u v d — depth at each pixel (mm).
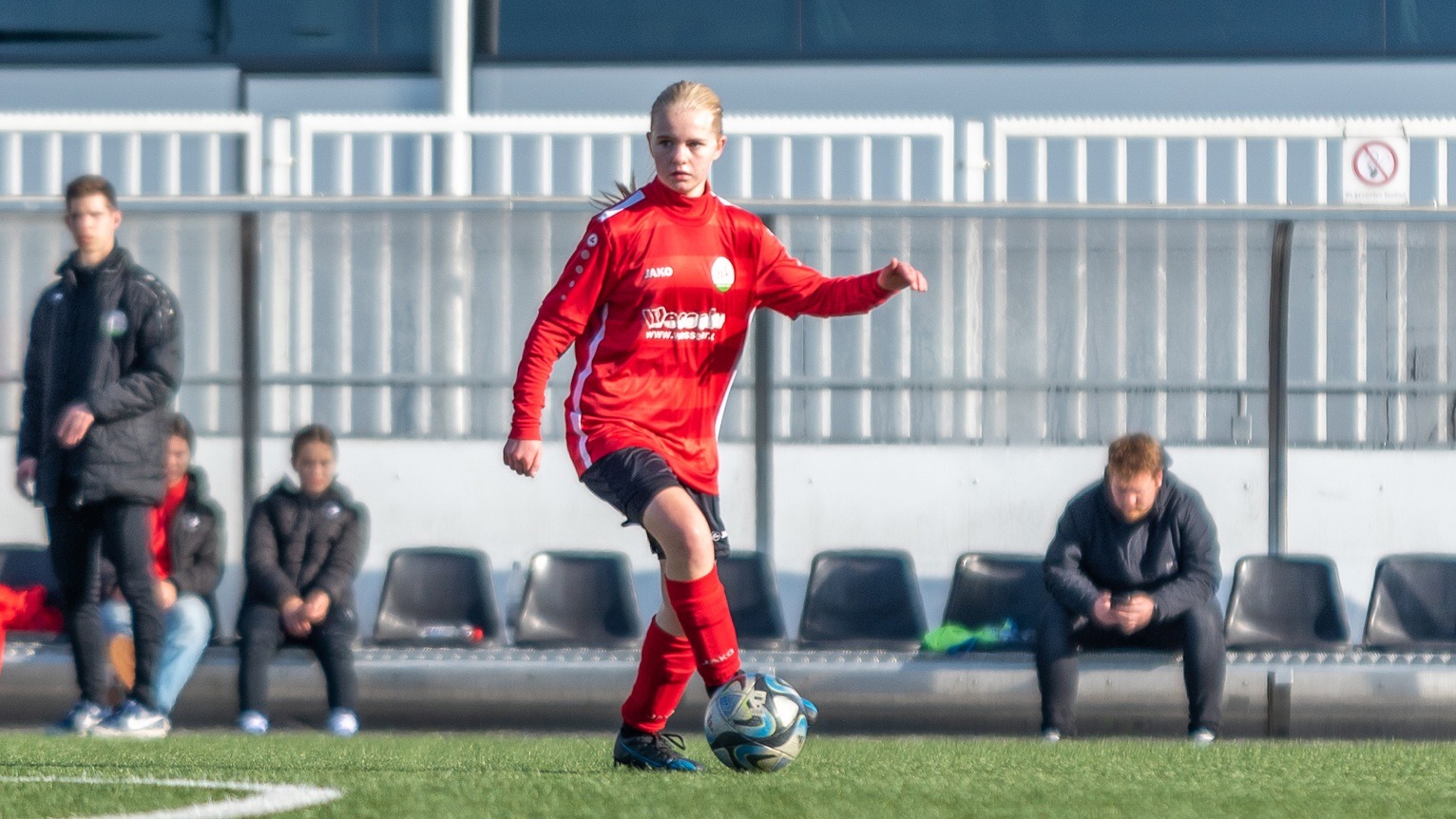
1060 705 22141
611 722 25016
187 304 29844
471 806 10836
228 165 36000
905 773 13211
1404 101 37312
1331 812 11070
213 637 26203
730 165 34438
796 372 30875
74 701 24641
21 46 37969
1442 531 30391
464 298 30547
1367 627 26500
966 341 30562
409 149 36625
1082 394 30500
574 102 37500
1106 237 30359
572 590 26906
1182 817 10781
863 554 27234
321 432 25031
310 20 37906
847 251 30375
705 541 12672
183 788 11789
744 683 12992
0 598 25828
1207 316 30266
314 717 24922
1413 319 30406
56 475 20281
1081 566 23203
